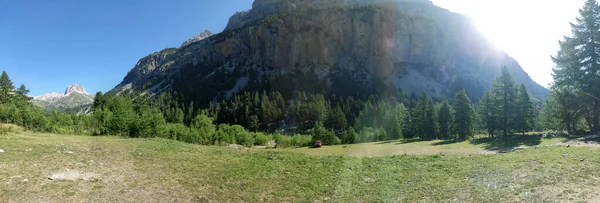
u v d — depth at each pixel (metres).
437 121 58.84
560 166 13.42
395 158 20.75
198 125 56.88
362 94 130.00
